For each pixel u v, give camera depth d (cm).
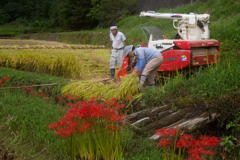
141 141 286
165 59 570
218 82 376
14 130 330
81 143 246
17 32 4928
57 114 386
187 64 540
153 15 680
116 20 2577
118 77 587
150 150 269
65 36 3036
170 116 338
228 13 1056
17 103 444
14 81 614
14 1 6950
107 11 2745
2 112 384
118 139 244
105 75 697
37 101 466
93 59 1034
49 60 712
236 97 337
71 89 479
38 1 7900
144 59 459
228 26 876
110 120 232
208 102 345
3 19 6091
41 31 4775
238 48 757
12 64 798
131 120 348
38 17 6612
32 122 343
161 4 2045
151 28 661
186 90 400
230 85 373
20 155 272
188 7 1480
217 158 285
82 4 3528
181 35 658
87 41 2502
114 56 618
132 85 423
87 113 229
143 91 428
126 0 2542
